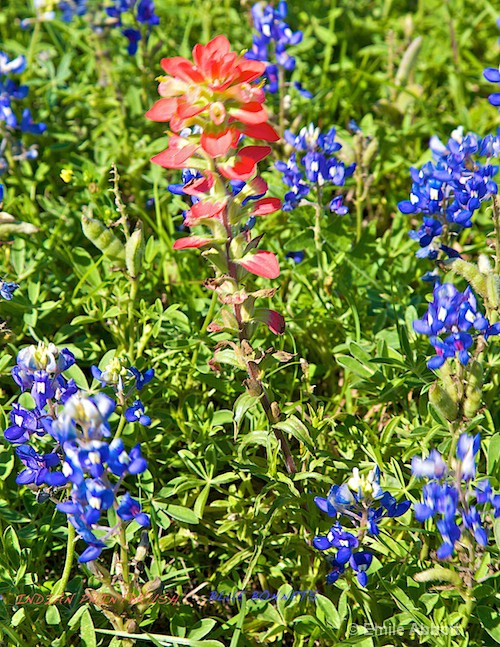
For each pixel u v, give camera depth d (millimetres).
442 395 1299
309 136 1513
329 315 1520
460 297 1300
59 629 1348
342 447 1442
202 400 1479
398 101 1740
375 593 1350
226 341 1347
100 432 1252
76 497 1254
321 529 1377
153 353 1483
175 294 1561
